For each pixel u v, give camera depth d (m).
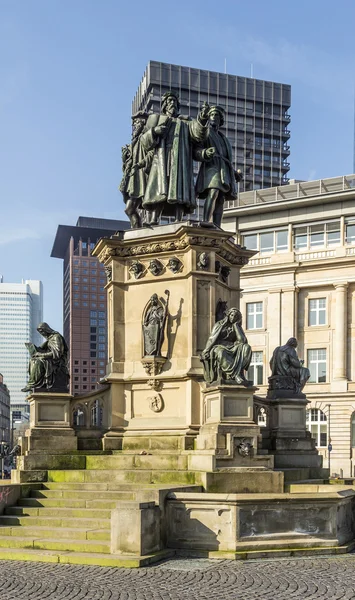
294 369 20.66
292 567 13.20
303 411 20.31
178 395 19.00
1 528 14.96
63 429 18.83
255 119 137.25
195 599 10.83
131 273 20.17
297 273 67.94
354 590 11.45
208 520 14.42
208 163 20.62
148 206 20.66
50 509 15.77
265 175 137.38
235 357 17.27
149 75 127.38
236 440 16.70
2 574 12.45
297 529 14.73
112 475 17.08
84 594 11.09
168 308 19.58
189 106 130.75
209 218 20.39
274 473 16.42
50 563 13.40
